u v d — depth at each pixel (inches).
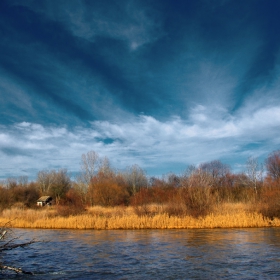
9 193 2561.5
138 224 1284.4
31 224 1384.1
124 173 3105.3
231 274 585.9
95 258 751.7
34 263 711.1
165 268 639.8
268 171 2598.4
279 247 831.7
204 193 1428.4
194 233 1115.9
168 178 3078.2
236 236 1029.2
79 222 1346.0
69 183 3526.1
